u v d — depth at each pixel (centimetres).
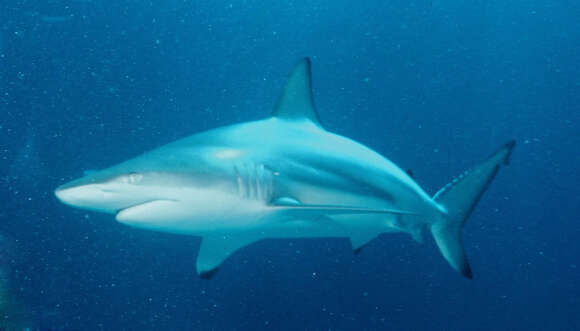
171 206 354
